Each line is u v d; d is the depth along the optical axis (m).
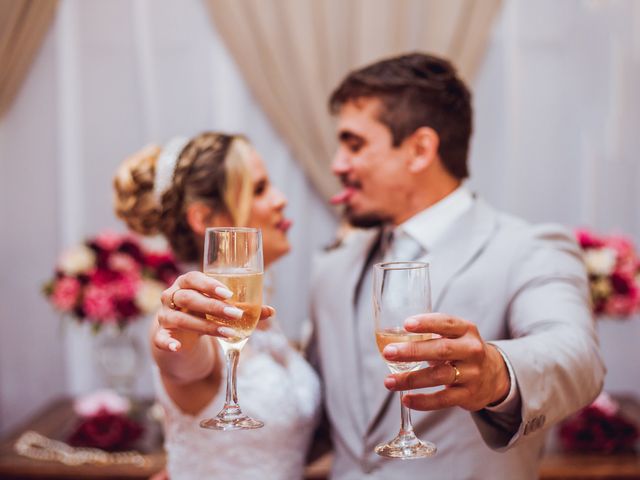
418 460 1.44
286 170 3.31
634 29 3.30
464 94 1.62
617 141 3.33
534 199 3.36
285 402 1.57
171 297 1.01
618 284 2.32
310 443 1.74
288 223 1.75
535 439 1.45
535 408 1.04
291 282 3.31
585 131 3.34
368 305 1.60
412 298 0.98
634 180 3.34
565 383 1.10
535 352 1.08
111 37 3.34
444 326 0.94
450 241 1.52
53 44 3.34
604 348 3.40
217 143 1.66
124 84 3.35
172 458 1.51
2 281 3.40
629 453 2.25
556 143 3.35
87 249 2.50
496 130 3.32
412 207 1.61
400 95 1.58
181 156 1.67
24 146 3.36
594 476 2.12
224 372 1.46
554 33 3.32
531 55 3.32
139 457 2.28
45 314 3.41
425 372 0.96
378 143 1.59
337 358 1.60
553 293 1.32
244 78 3.27
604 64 3.31
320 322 1.67
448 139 1.59
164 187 1.67
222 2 3.25
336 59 3.23
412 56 1.61
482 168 3.33
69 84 3.35
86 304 2.43
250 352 1.62
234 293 0.99
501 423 1.09
